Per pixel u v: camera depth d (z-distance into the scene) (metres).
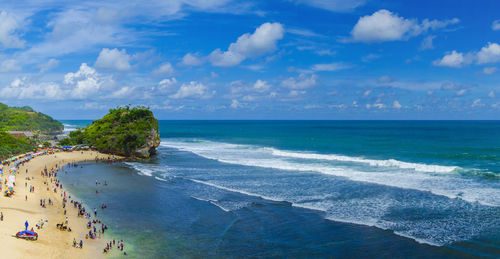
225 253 30.55
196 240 33.59
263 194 49.16
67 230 35.25
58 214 40.41
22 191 49.03
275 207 43.03
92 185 57.44
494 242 30.53
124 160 88.44
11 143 95.31
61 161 83.94
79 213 41.25
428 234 32.75
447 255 28.75
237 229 36.31
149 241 33.34
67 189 54.31
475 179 53.12
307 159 81.94
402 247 30.50
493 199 42.06
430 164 68.12
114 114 116.38
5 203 41.34
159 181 60.22
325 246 31.50
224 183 57.00
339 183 54.00
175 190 53.38
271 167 71.25
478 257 28.14
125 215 41.31
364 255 29.47
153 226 37.56
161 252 30.78
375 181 54.03
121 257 29.50
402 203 42.19
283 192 49.81
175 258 29.56
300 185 53.78
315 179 57.69
